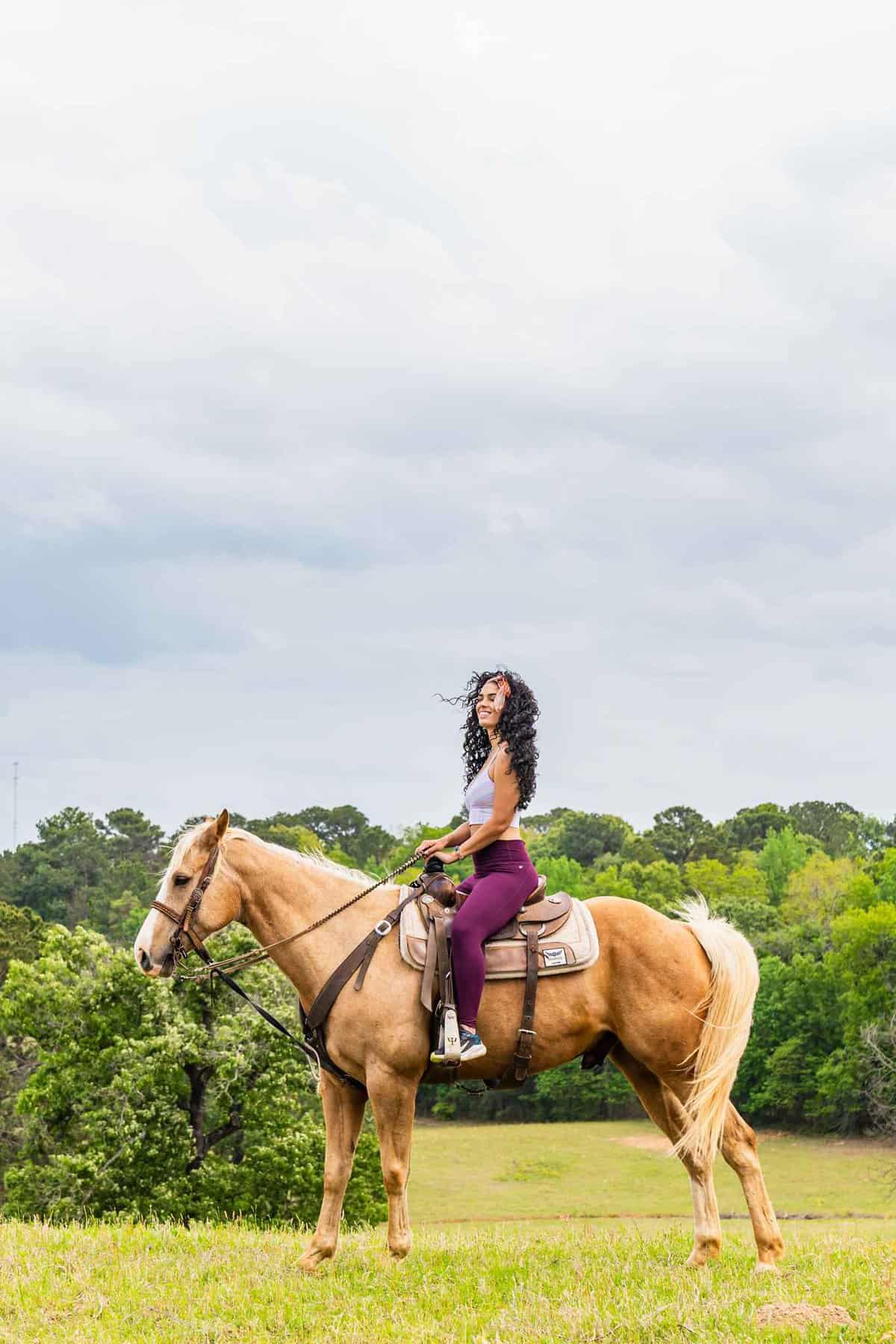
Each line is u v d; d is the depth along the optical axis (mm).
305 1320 6543
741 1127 7672
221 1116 27969
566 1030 7660
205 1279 7617
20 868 112250
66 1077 27125
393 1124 7633
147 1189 26141
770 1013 64438
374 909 7832
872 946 59406
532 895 7824
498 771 7809
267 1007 27312
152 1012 27203
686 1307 6219
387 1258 7816
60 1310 6945
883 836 124625
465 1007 7438
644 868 93250
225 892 7902
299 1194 26203
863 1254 7875
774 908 84812
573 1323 6094
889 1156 54688
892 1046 55906
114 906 100500
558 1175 50531
